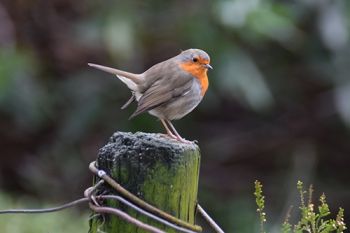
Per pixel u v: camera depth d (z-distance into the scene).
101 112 13.79
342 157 15.18
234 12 11.82
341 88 12.94
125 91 13.77
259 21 11.88
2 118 14.47
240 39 12.88
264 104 13.37
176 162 4.84
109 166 4.89
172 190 4.84
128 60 13.56
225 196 14.66
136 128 13.71
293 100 14.66
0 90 12.74
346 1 12.65
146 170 4.82
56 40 14.10
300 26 13.34
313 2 12.76
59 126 14.10
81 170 14.24
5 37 13.87
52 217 9.67
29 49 14.06
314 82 14.54
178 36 13.23
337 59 13.06
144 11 13.20
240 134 14.98
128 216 4.72
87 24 13.04
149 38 13.35
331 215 14.66
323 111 14.80
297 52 13.83
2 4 13.91
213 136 14.94
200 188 14.55
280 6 12.16
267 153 15.07
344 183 15.08
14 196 13.63
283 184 14.55
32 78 13.45
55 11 14.05
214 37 12.62
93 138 14.22
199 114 14.84
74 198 14.08
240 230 13.67
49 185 14.17
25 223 9.48
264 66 14.05
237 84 12.47
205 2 12.74
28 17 13.98
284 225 5.52
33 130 14.49
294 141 15.05
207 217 5.32
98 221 4.95
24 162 14.66
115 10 12.80
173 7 13.26
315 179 14.90
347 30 12.59
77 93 13.80
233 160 15.02
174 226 4.75
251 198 14.56
